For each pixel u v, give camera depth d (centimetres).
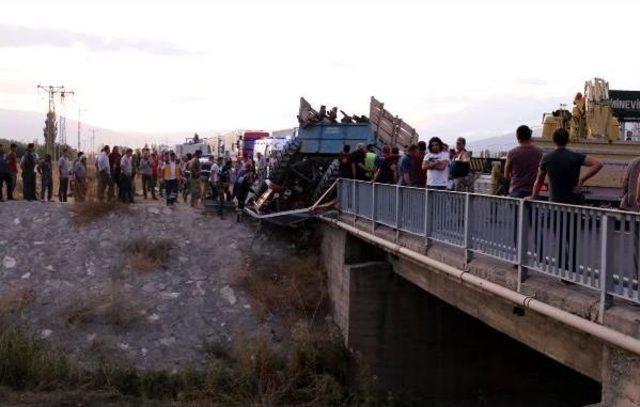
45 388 1623
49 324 2008
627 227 711
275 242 2439
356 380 1739
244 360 1773
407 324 1775
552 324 945
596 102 1659
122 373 1720
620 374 736
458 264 1136
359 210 1819
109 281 2209
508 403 1723
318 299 2153
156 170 3017
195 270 2300
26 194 2662
